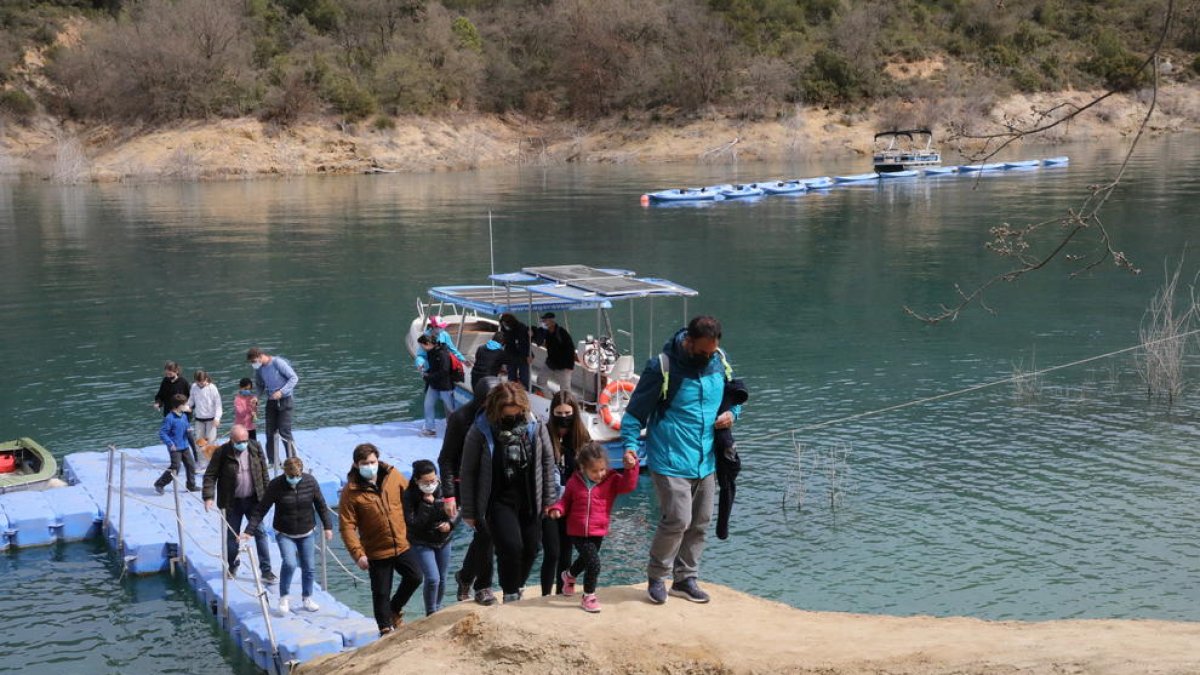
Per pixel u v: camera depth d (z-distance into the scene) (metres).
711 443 7.81
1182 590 13.46
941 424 20.47
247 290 36.25
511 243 45.88
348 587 14.34
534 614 7.61
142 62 86.19
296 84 87.88
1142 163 76.56
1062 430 19.84
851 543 15.14
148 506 15.74
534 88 100.25
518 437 8.30
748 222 51.75
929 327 29.16
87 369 26.05
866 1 105.31
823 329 29.20
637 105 97.00
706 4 102.31
